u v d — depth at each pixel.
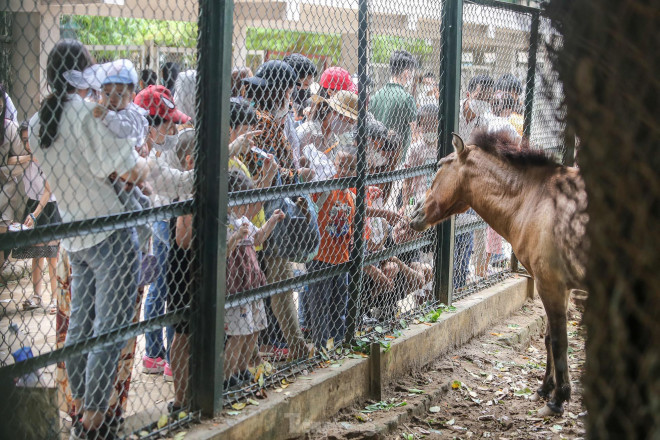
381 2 5.08
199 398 3.90
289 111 5.12
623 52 1.78
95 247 3.43
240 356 4.34
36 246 4.63
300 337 4.75
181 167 3.96
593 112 1.83
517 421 4.96
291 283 4.46
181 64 4.24
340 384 4.64
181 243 3.80
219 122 3.71
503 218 5.23
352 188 5.01
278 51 5.14
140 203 3.80
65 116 3.29
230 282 4.16
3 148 4.23
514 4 6.85
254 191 4.07
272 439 4.09
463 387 5.40
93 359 3.40
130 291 3.62
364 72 4.83
